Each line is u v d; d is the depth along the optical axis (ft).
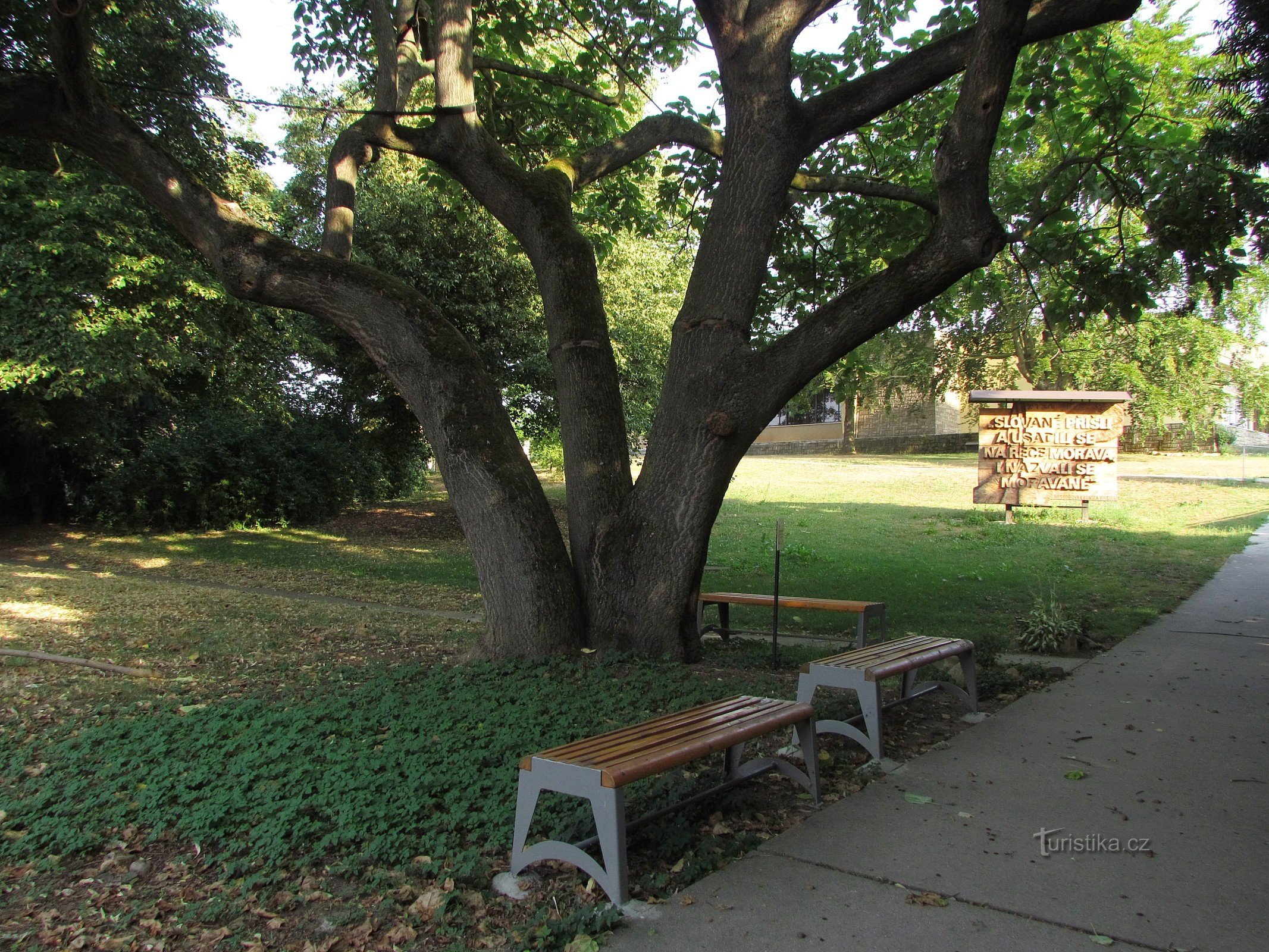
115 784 14.75
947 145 20.24
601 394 25.81
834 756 16.83
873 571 44.29
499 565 23.97
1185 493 76.43
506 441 24.61
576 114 37.32
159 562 51.90
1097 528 59.72
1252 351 91.40
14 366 41.09
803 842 12.80
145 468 65.87
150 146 23.50
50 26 20.77
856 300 22.29
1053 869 11.86
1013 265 49.42
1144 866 11.96
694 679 21.81
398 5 30.07
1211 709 19.88
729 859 12.24
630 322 65.16
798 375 23.17
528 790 11.60
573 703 19.29
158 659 25.88
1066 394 62.90
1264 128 24.04
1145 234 31.24
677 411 24.22
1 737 17.71
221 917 10.79
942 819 13.66
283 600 38.19
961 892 11.20
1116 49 35.86
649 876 11.62
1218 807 14.12
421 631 31.09
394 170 62.28
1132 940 10.06
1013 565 45.50
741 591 38.91
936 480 92.32
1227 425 119.55
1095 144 31.71
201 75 52.60
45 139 23.71
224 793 14.03
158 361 46.37
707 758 16.42
